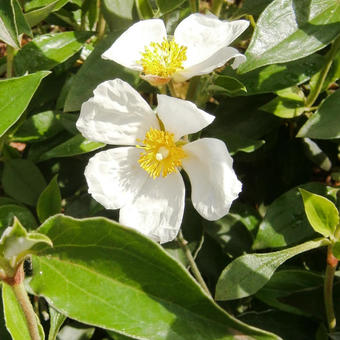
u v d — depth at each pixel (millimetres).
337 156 355
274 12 275
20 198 326
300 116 340
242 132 326
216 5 323
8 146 329
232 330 220
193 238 309
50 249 224
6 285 225
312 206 260
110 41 301
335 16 278
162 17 321
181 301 222
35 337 229
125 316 221
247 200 357
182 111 259
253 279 270
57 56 320
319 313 292
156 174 272
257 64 273
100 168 271
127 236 215
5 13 266
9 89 255
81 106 281
